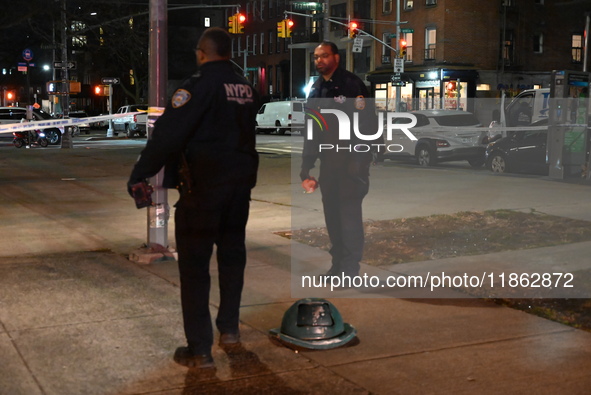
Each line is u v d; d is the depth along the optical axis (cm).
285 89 6550
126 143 3481
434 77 4600
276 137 4028
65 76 2945
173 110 407
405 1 4928
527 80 4884
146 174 414
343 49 5591
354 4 5431
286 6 6353
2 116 3616
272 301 561
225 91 415
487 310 538
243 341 467
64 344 456
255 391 387
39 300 556
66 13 2609
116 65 7244
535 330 489
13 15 2256
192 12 6894
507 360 432
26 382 395
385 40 5162
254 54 7031
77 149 2897
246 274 649
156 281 619
